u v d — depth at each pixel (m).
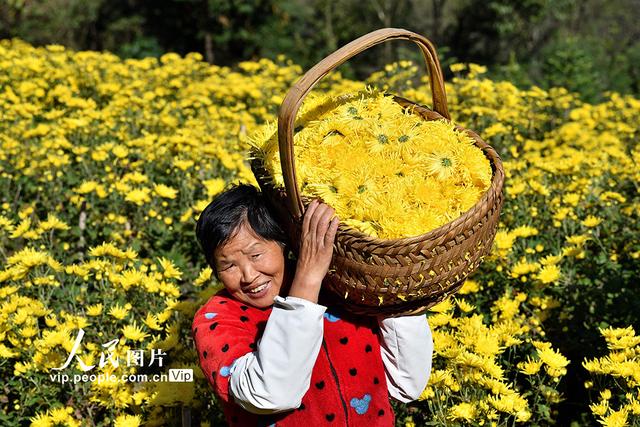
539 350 3.06
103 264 3.72
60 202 5.08
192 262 4.66
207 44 15.69
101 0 16.41
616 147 6.02
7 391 3.47
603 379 3.29
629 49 14.45
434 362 3.21
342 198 2.02
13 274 3.62
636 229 4.66
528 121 7.06
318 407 2.06
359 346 2.14
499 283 3.86
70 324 3.28
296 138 2.22
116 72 7.86
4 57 8.16
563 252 4.22
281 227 2.11
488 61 15.28
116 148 5.19
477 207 1.96
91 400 3.15
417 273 1.94
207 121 6.47
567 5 15.11
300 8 16.33
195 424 3.09
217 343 2.05
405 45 15.83
